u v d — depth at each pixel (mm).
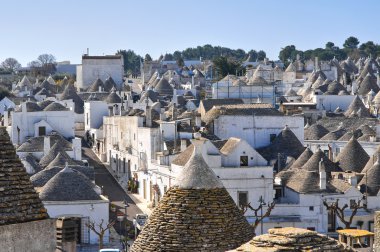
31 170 89812
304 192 79438
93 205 74125
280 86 191625
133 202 93250
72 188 74812
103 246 72438
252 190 81438
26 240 22250
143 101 153500
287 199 82188
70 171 76562
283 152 97125
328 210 79000
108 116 128000
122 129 113562
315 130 119750
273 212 79625
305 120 136250
